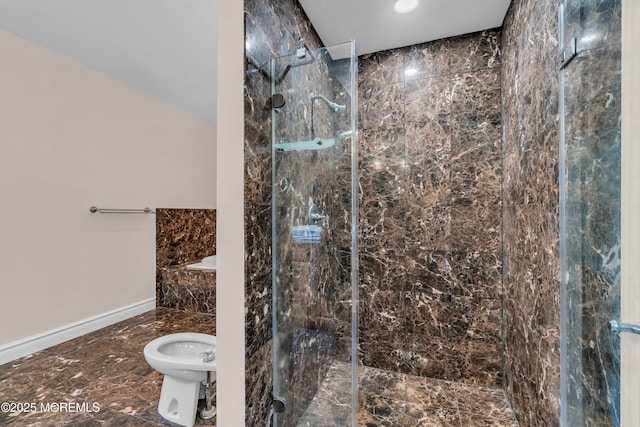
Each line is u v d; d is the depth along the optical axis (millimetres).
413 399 1830
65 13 1984
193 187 3773
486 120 1909
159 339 1765
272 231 1346
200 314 3076
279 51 1424
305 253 1555
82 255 2584
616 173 790
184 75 2855
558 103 1110
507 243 1770
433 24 1849
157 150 3279
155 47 2404
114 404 1671
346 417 1514
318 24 1833
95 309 2676
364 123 2174
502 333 1886
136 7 1960
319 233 1618
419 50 2053
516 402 1638
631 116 744
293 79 1425
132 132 3010
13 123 2143
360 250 2188
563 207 1029
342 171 1569
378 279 2150
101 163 2730
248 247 1164
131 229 3006
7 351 2104
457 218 1974
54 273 2381
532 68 1365
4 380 1896
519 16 1535
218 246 1172
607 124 819
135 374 1968
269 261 1319
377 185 2148
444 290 2008
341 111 1553
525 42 1452
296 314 1497
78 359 2160
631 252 754
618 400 782
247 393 1163
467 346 1966
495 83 1893
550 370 1205
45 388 1815
